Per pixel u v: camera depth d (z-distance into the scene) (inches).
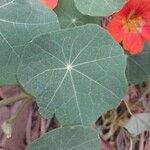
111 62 8.3
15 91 11.2
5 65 8.1
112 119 11.1
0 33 8.1
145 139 11.3
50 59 8.2
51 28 8.2
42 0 8.5
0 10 8.1
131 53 9.3
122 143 11.3
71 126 8.3
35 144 8.3
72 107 8.3
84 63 8.3
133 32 9.2
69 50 8.2
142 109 11.3
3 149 10.7
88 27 8.1
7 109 11.1
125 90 8.4
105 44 8.2
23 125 10.9
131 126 10.8
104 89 8.4
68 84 8.4
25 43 8.1
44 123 11.1
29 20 8.2
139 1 9.0
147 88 11.4
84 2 8.4
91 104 8.4
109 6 8.5
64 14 9.1
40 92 8.2
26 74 8.1
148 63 9.9
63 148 8.5
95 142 8.5
